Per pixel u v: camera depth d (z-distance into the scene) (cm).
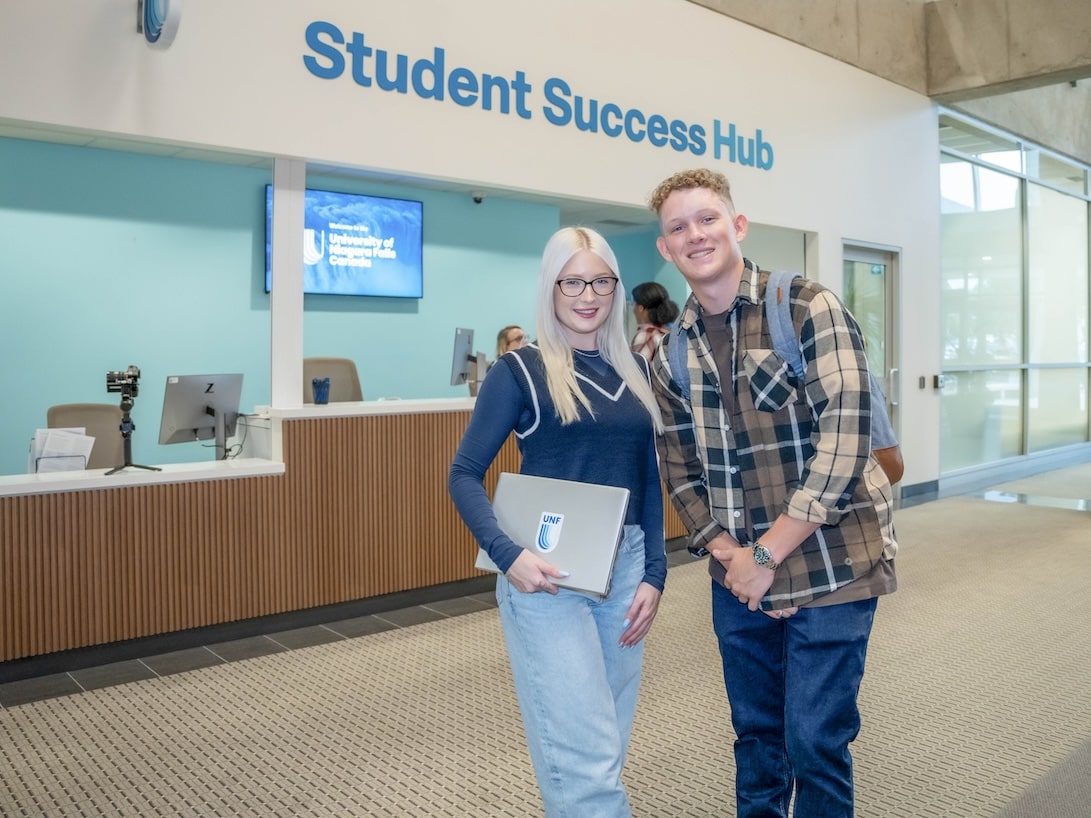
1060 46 754
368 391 876
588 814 163
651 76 612
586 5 572
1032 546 617
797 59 718
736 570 176
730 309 184
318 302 840
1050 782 268
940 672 370
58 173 718
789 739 179
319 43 453
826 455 165
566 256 175
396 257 873
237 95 429
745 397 182
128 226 751
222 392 461
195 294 787
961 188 927
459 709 337
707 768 281
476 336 948
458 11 508
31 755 298
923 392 852
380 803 260
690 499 196
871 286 809
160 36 372
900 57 812
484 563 174
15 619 373
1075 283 1153
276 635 441
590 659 167
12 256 703
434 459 500
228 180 799
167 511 411
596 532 163
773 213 701
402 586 489
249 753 297
